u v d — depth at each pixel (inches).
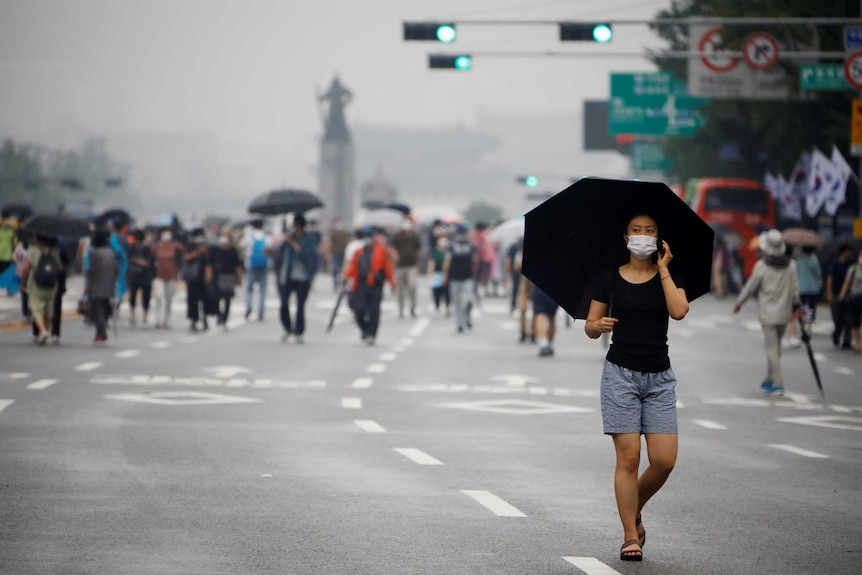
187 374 2207.2
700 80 4662.9
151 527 995.9
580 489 1194.6
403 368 2404.0
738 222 5925.2
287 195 3622.0
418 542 959.6
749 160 6328.7
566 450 1438.2
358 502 1111.0
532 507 1103.6
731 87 4650.6
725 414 1854.1
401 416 1716.3
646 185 919.0
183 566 872.9
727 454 1455.5
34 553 905.5
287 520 1030.4
